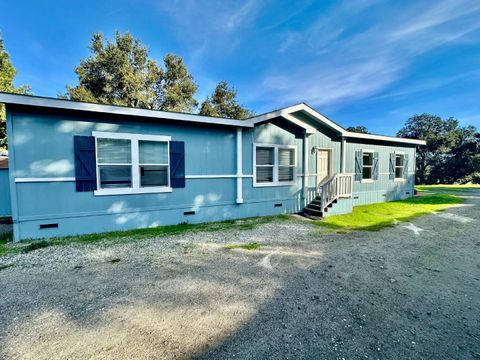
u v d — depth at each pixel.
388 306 2.83
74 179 5.92
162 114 6.58
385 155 12.82
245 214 8.47
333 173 10.64
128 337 2.25
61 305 2.83
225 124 7.66
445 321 2.54
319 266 4.11
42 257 4.48
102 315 2.62
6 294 3.09
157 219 7.00
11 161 5.33
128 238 5.78
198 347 2.11
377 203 12.22
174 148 7.12
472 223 7.64
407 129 44.97
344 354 2.02
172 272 3.84
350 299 2.99
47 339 2.21
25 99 5.11
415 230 6.74
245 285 3.38
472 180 35.94
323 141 10.34
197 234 6.19
